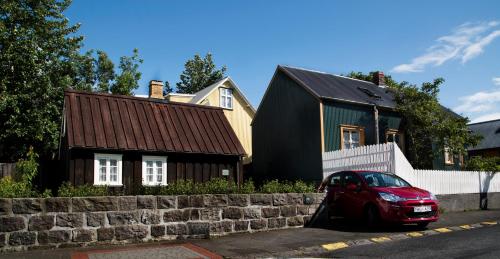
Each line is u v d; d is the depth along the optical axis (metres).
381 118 22.98
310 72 25.33
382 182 12.14
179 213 10.28
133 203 9.81
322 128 20.81
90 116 16.25
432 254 7.98
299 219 12.10
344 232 11.03
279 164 23.80
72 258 8.10
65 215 9.16
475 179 18.34
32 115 21.36
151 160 16.33
